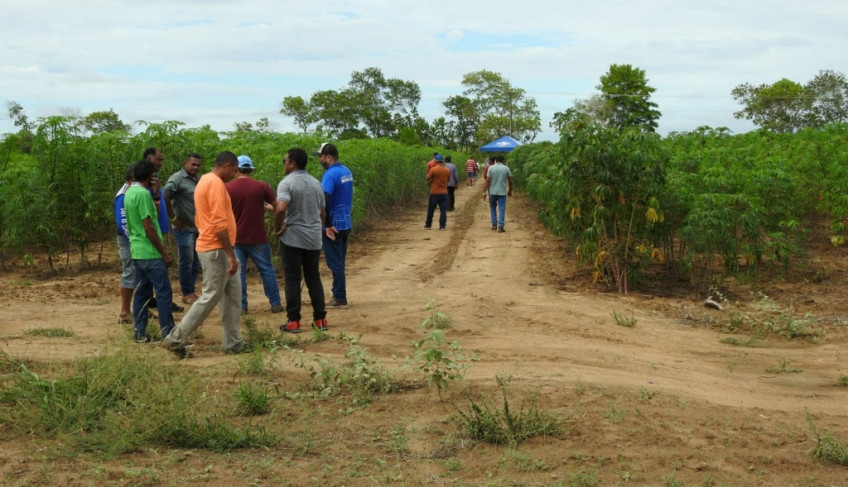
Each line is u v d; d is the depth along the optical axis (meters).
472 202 31.27
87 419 5.32
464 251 16.03
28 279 12.73
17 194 13.16
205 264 7.28
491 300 10.52
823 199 15.09
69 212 13.56
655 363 7.45
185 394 5.49
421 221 23.16
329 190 9.82
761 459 4.92
